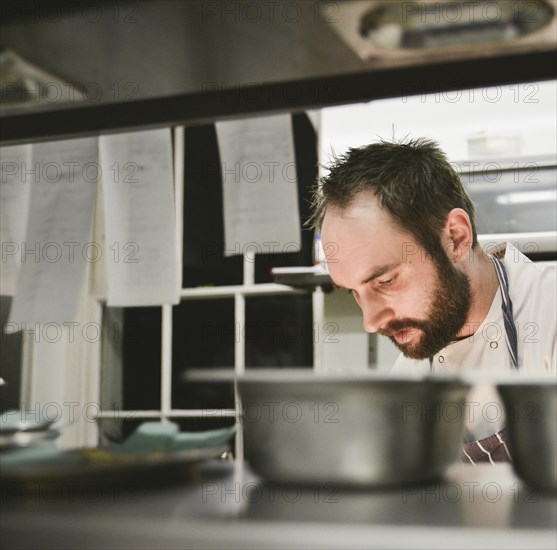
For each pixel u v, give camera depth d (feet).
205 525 1.49
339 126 5.22
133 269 2.55
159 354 10.18
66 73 2.46
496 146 4.53
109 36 2.16
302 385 1.86
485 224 4.55
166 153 2.57
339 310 5.95
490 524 1.44
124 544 1.53
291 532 1.44
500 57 2.32
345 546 1.41
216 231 9.96
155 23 2.07
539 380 1.83
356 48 2.26
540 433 1.83
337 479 1.86
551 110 4.83
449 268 4.01
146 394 10.19
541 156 4.44
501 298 4.27
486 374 1.87
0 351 8.45
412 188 3.83
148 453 2.18
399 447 1.85
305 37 2.15
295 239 2.39
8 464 2.01
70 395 9.53
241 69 2.42
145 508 1.69
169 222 2.54
